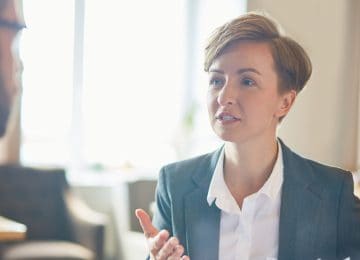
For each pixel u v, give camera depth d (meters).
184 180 1.54
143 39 5.80
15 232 3.06
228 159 1.47
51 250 4.20
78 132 5.63
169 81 5.92
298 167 1.50
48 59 5.43
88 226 4.41
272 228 1.45
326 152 5.30
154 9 5.82
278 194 1.46
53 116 5.51
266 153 1.44
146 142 5.85
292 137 5.11
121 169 5.62
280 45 1.36
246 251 1.44
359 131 5.36
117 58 5.72
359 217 1.48
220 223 1.47
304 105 5.12
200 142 5.86
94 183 5.41
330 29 5.32
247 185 1.47
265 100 1.37
